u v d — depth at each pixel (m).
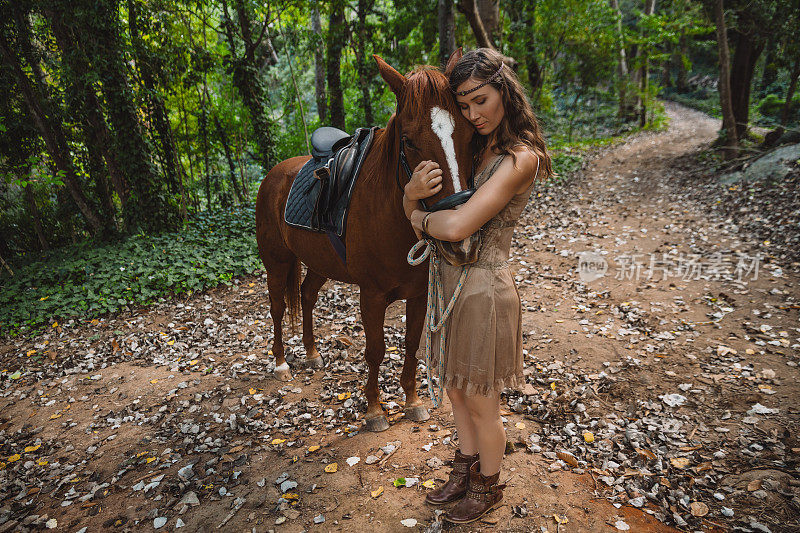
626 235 7.04
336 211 2.42
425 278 2.29
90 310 5.54
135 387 3.79
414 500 2.15
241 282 6.26
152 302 5.75
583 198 9.73
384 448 2.56
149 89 8.17
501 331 1.67
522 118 1.58
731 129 10.01
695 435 2.64
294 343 4.25
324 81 15.74
